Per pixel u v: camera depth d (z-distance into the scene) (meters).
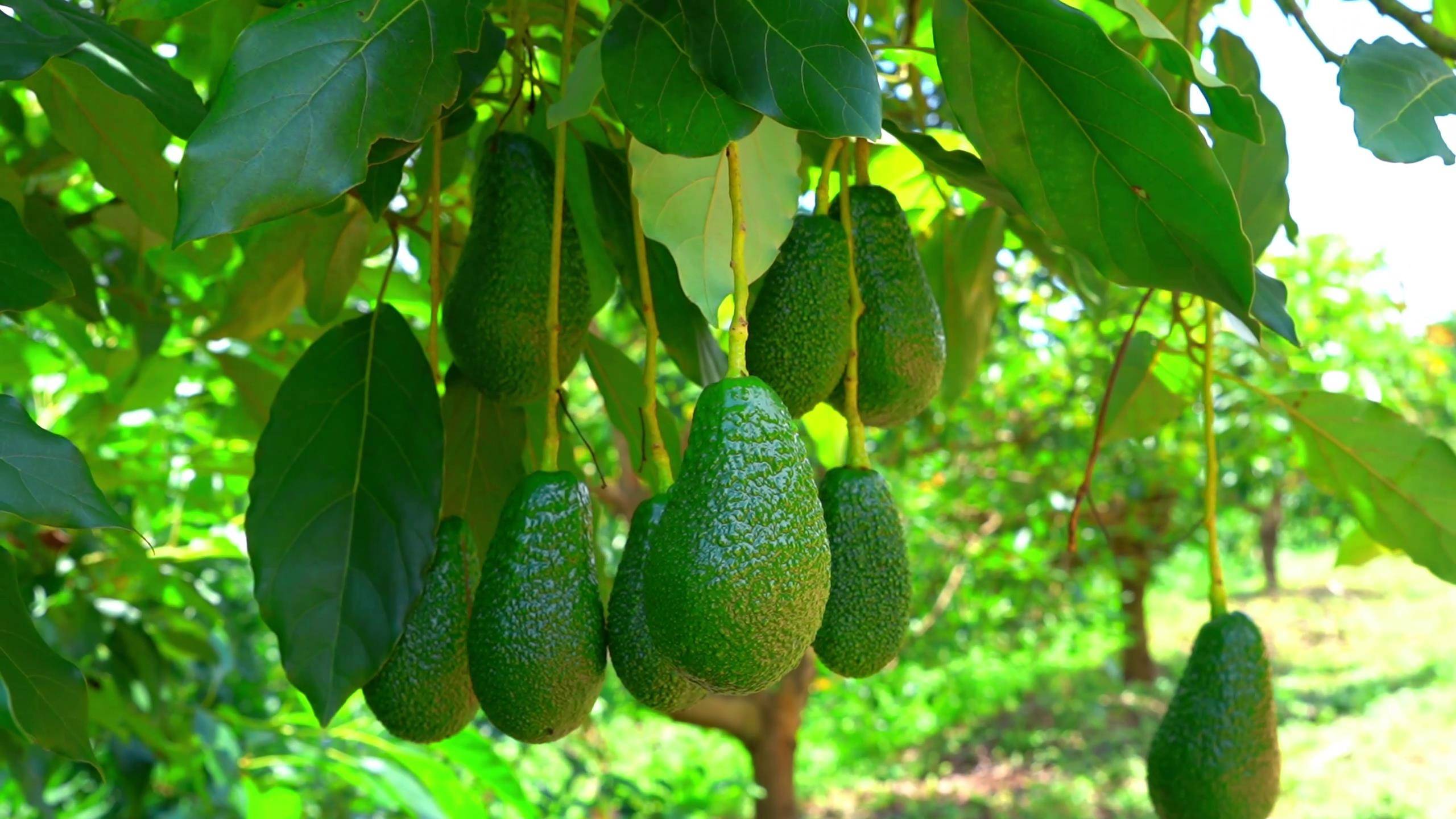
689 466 0.56
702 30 0.58
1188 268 0.66
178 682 1.71
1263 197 0.80
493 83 0.92
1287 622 8.92
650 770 3.78
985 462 4.04
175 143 1.15
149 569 1.36
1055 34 0.62
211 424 1.60
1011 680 6.23
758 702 3.23
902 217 0.72
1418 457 0.92
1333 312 3.54
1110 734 5.91
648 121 0.58
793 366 0.67
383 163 0.67
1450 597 9.38
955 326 1.09
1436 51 0.79
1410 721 5.81
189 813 1.84
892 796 5.24
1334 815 4.63
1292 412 0.94
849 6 0.56
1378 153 0.65
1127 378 1.08
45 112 0.81
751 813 4.39
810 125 0.56
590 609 0.62
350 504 0.67
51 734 0.63
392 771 1.40
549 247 0.70
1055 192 0.66
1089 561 4.11
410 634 0.66
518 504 0.63
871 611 0.65
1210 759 0.76
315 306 1.02
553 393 0.66
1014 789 5.28
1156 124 0.62
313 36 0.55
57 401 1.47
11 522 1.13
